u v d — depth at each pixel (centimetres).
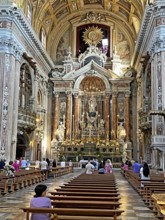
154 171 1944
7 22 2123
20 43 2323
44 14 3014
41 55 2947
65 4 3186
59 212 446
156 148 1833
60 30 3528
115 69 3331
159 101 2030
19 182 1327
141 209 870
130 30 3353
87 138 3216
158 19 2083
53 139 3203
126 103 3253
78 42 3509
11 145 2133
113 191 764
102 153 3070
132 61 3244
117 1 3095
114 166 2997
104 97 3344
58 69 3469
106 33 3488
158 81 2053
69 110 3284
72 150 3123
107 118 3262
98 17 3459
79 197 609
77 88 3341
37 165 2227
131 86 3334
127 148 3120
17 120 2250
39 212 446
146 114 2531
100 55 3356
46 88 3309
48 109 3359
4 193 1149
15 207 864
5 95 2081
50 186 1430
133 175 1462
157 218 741
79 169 2891
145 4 2458
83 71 3331
